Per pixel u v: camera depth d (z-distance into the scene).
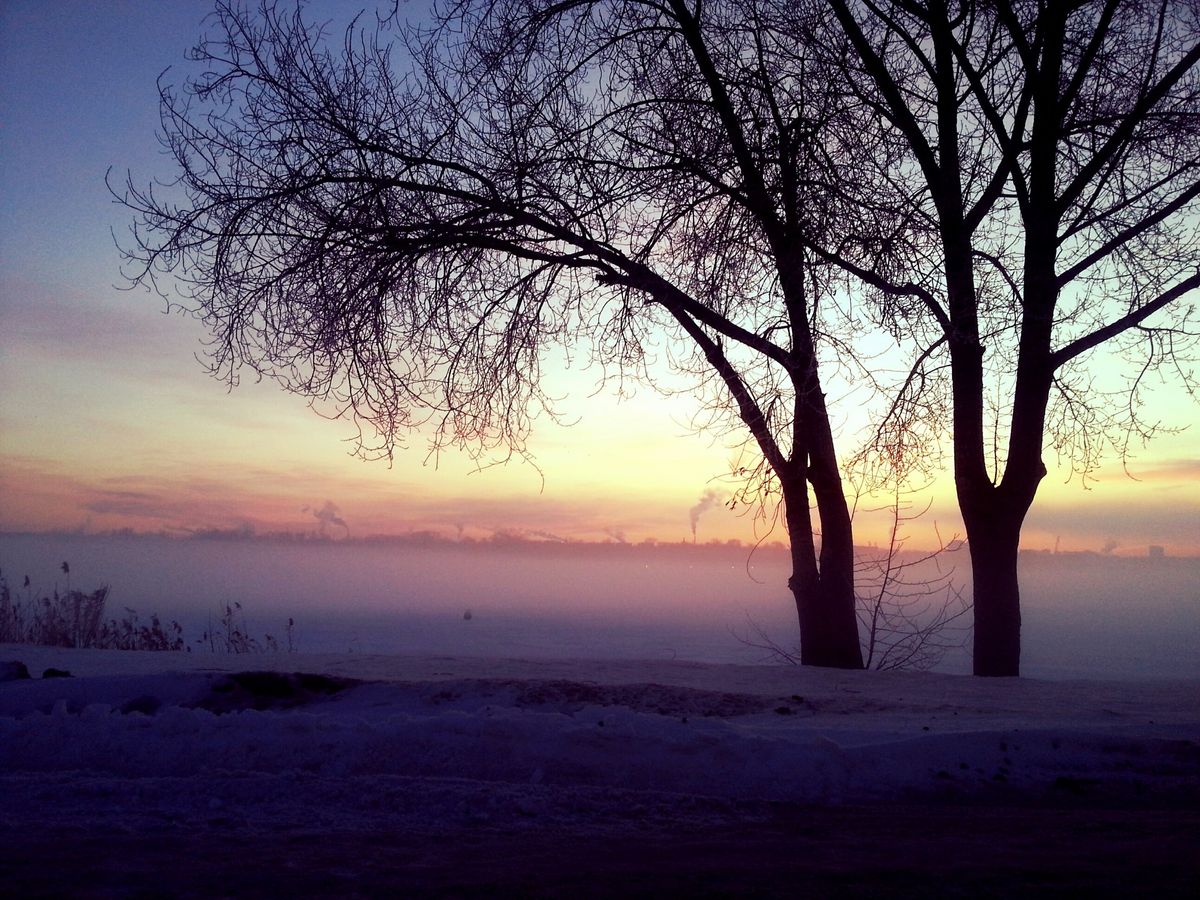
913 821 5.53
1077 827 5.38
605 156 13.71
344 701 9.41
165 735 6.98
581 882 4.30
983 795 6.21
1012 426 14.29
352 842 4.94
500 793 5.76
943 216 13.82
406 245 13.08
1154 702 10.01
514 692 9.41
